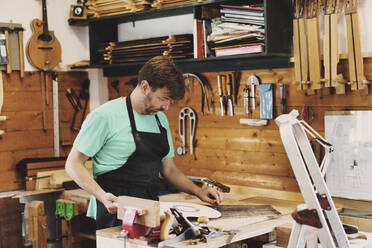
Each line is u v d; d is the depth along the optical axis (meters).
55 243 4.11
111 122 2.52
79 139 2.47
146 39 3.79
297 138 1.97
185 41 3.58
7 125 3.97
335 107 3.11
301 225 1.87
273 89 3.41
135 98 2.55
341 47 3.07
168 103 2.47
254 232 2.25
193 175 3.93
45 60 4.18
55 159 4.02
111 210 2.26
